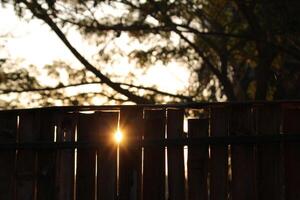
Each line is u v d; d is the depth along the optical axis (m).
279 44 14.34
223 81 15.94
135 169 5.83
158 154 5.81
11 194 6.03
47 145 5.94
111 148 5.89
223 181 5.69
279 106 5.70
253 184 5.65
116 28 14.31
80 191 5.91
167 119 5.84
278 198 5.62
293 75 16.08
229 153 5.73
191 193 5.71
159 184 5.79
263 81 15.46
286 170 5.63
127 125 5.89
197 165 5.73
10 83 14.70
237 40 15.39
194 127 5.77
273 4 13.39
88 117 5.96
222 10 15.00
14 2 13.62
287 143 5.65
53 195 5.95
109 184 5.86
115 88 15.30
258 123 5.70
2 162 6.07
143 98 15.47
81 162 5.93
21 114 6.10
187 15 14.88
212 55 16.42
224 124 5.73
